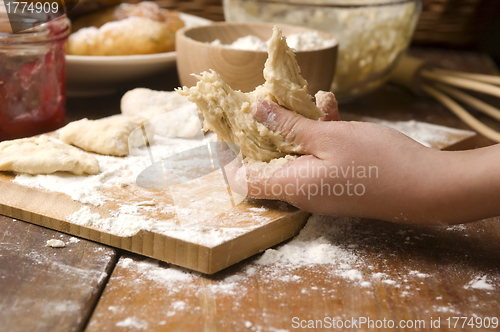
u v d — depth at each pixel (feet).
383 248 2.10
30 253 1.99
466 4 3.82
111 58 2.81
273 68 2.13
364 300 1.90
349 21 2.92
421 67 3.27
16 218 2.13
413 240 2.14
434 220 2.01
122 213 2.09
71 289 1.88
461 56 4.01
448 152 2.02
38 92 2.57
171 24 3.07
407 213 2.01
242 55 2.60
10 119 2.53
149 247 2.00
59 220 2.07
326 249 2.06
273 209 2.12
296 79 2.15
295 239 2.13
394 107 3.18
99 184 2.21
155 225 2.02
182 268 1.99
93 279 1.92
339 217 2.19
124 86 3.03
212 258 1.94
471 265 2.04
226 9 3.14
